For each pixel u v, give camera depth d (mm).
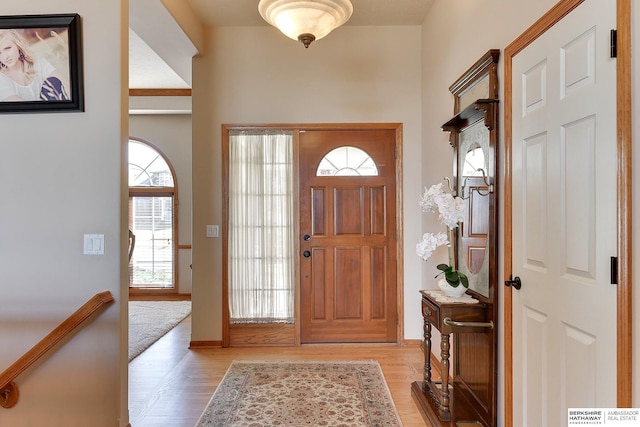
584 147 1390
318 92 3674
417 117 3682
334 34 3686
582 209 1398
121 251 2031
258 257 3672
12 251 2037
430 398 2381
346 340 3688
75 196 2031
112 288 2021
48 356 2023
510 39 1957
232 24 3609
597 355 1315
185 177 5977
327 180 3689
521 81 1840
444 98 3020
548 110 1612
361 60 3680
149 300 5734
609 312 1261
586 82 1380
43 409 2025
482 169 2240
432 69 3330
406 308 3652
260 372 3020
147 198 6023
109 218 2031
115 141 2033
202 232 3637
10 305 2033
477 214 2309
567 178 1484
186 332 4145
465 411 2238
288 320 3672
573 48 1450
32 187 2037
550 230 1595
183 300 5734
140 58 4438
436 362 3143
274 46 3666
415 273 3656
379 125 3670
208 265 3633
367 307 3689
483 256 2215
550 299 1591
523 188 1818
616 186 1231
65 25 1996
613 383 1239
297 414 2371
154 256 6008
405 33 3682
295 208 3662
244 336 3660
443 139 3035
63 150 2039
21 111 2025
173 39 3279
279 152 3686
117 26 2033
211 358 3348
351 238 3688
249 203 3672
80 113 2043
